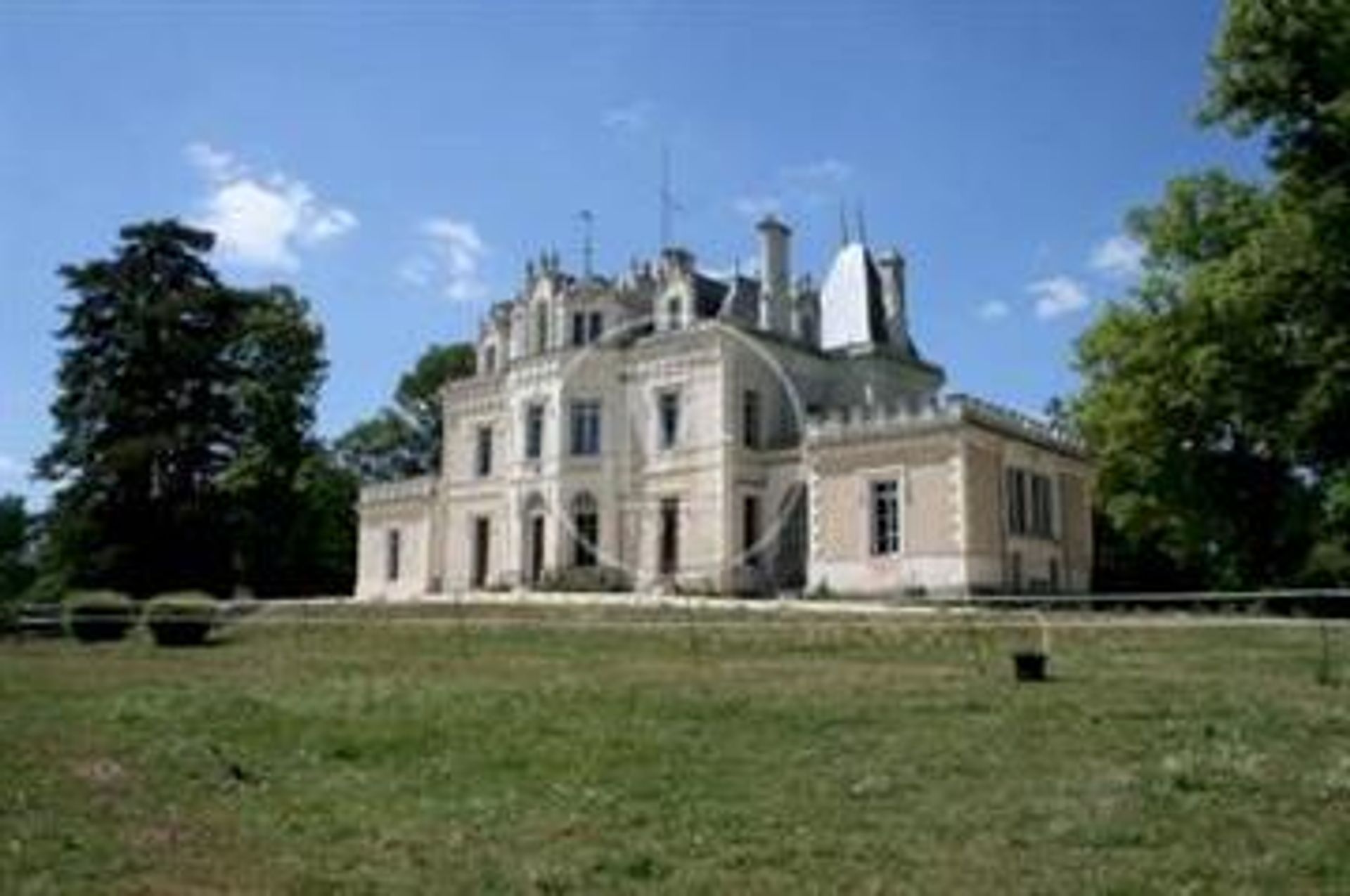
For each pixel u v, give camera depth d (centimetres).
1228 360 3862
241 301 5794
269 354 6184
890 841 1102
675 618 3556
